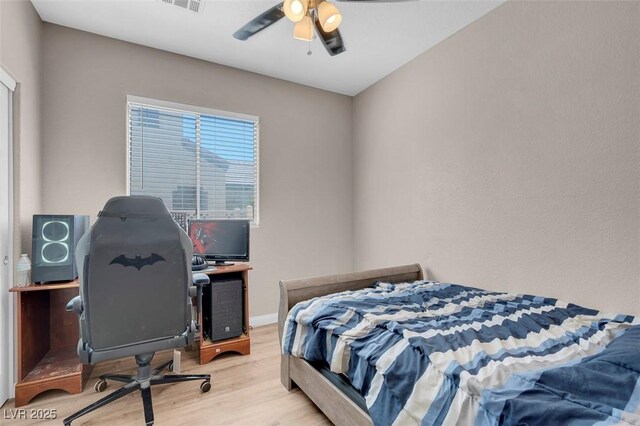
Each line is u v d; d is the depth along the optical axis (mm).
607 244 1708
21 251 1971
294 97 3465
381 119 3391
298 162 3486
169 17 2328
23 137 2006
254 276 3217
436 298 1997
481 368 1083
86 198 2482
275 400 1871
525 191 2090
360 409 1383
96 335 1514
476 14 2322
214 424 1651
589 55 1773
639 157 1595
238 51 2814
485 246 2344
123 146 2621
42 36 2336
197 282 2006
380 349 1322
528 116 2068
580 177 1815
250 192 3252
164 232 1642
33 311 2039
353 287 2336
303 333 1771
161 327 1650
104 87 2555
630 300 1626
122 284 1552
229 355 2502
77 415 1618
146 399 1676
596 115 1746
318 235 3604
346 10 2250
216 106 3027
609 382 907
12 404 1833
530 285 2062
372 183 3533
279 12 1815
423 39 2648
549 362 1118
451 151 2609
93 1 2143
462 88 2510
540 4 1998
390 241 3283
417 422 1069
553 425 786
